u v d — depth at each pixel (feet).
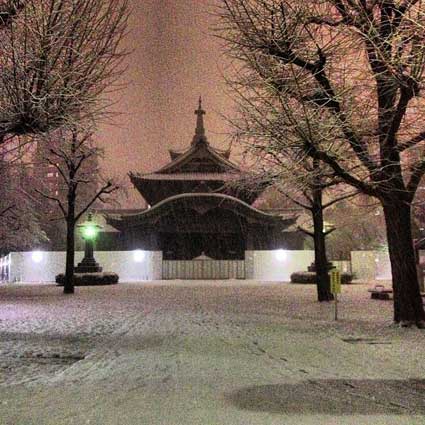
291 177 46.09
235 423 18.86
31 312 61.46
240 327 47.37
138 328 47.09
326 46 38.91
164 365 29.78
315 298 81.00
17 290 104.12
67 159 87.51
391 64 34.27
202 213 147.64
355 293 92.17
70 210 95.45
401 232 45.73
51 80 33.73
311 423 18.85
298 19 38.58
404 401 22.35
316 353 33.94
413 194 45.14
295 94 38.63
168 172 165.78
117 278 127.95
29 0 32.27
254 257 152.76
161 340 39.73
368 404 21.76
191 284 124.67
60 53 33.58
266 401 21.94
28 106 33.71
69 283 94.58
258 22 39.04
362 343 37.99
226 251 158.10
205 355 33.01
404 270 45.75
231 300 77.97
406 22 33.88
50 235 187.83
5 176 122.01
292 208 163.73
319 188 49.49
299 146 39.45
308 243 165.48
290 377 26.81
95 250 159.63
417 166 44.04
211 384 25.00
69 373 27.94
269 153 42.29
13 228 131.54
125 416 19.76
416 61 33.50
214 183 160.25
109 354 33.71
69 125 37.17
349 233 180.86
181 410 20.48
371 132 41.29
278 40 38.83
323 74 39.73
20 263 147.74
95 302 75.10
